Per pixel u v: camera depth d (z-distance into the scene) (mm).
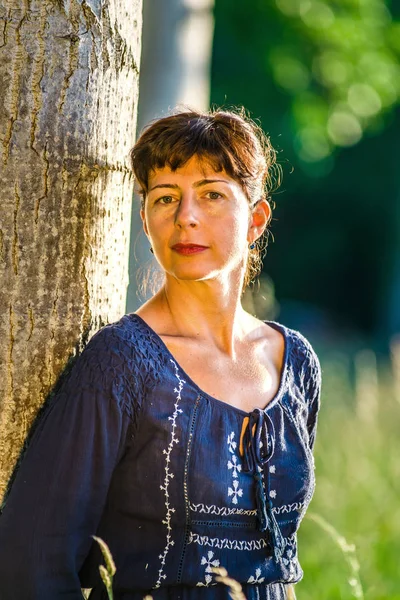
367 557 6090
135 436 3031
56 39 3164
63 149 3211
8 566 2945
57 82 3180
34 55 3145
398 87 14406
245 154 3227
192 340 3238
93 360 3031
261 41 13727
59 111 3191
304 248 33062
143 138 3238
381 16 13875
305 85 13977
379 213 31766
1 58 3123
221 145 3170
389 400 9719
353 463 7777
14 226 3186
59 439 2980
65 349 3291
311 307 30609
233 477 3080
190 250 3168
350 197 31469
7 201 3170
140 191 3395
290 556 3293
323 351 20797
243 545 3117
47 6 3141
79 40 3195
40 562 2932
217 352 3270
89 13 3207
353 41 13492
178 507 3039
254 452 3127
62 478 2955
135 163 3271
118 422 2988
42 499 2951
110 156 3350
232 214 3207
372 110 14219
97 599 3186
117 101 3361
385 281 31344
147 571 3047
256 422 3164
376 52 13766
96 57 3250
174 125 3195
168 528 3053
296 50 13695
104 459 2984
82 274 3307
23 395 3242
